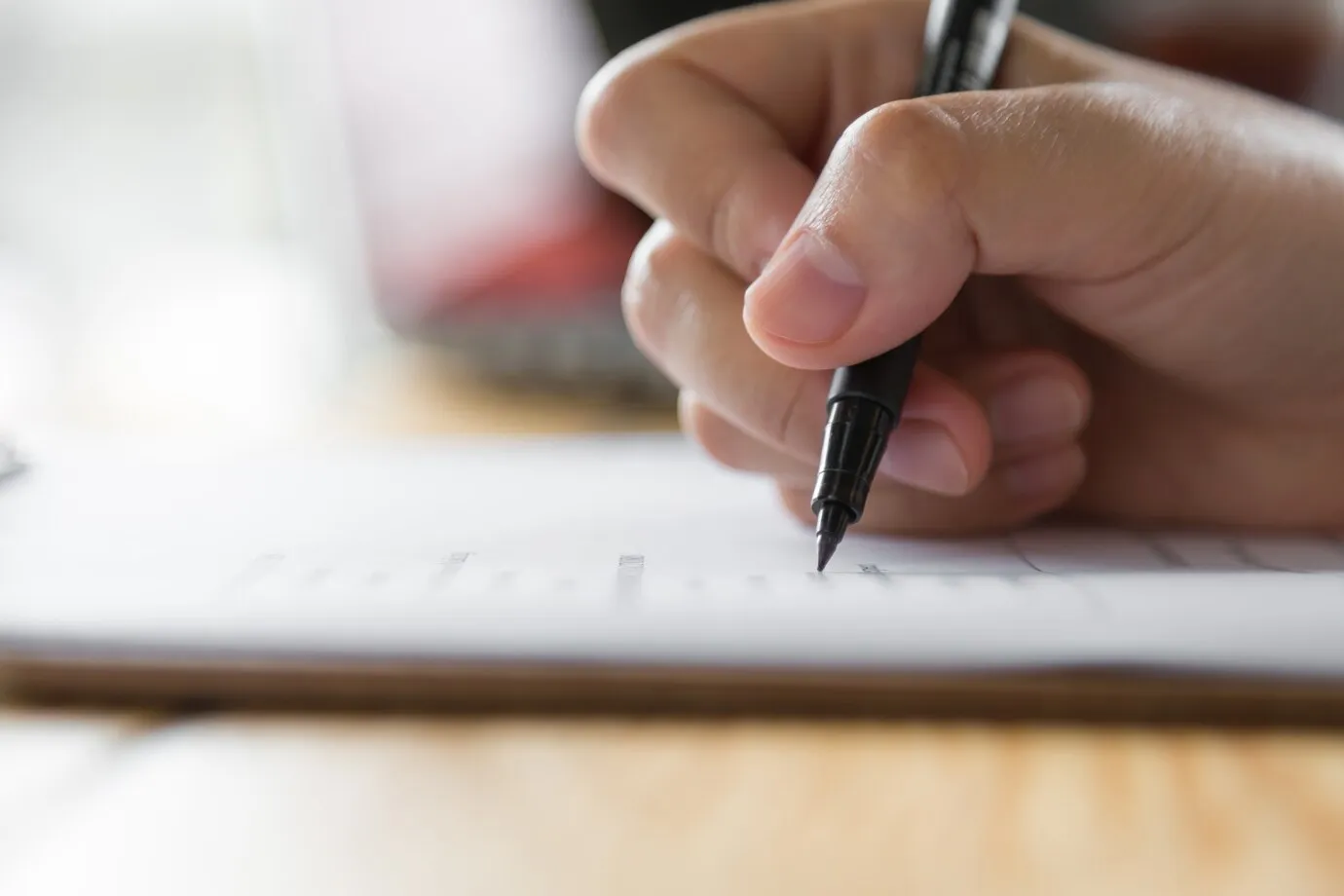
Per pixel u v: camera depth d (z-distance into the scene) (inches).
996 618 10.4
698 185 14.9
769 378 14.7
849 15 16.5
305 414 32.3
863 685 10.0
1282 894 7.3
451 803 8.8
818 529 12.2
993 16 15.5
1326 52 29.5
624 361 33.7
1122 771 9.0
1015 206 12.2
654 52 15.8
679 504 16.7
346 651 10.5
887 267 11.9
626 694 10.3
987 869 7.7
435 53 33.1
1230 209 12.9
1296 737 9.6
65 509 16.6
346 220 35.1
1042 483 15.2
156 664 10.7
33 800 9.0
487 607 10.9
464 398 34.1
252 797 9.0
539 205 33.3
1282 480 15.9
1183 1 29.6
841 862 7.8
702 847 8.0
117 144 49.8
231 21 49.6
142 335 42.9
